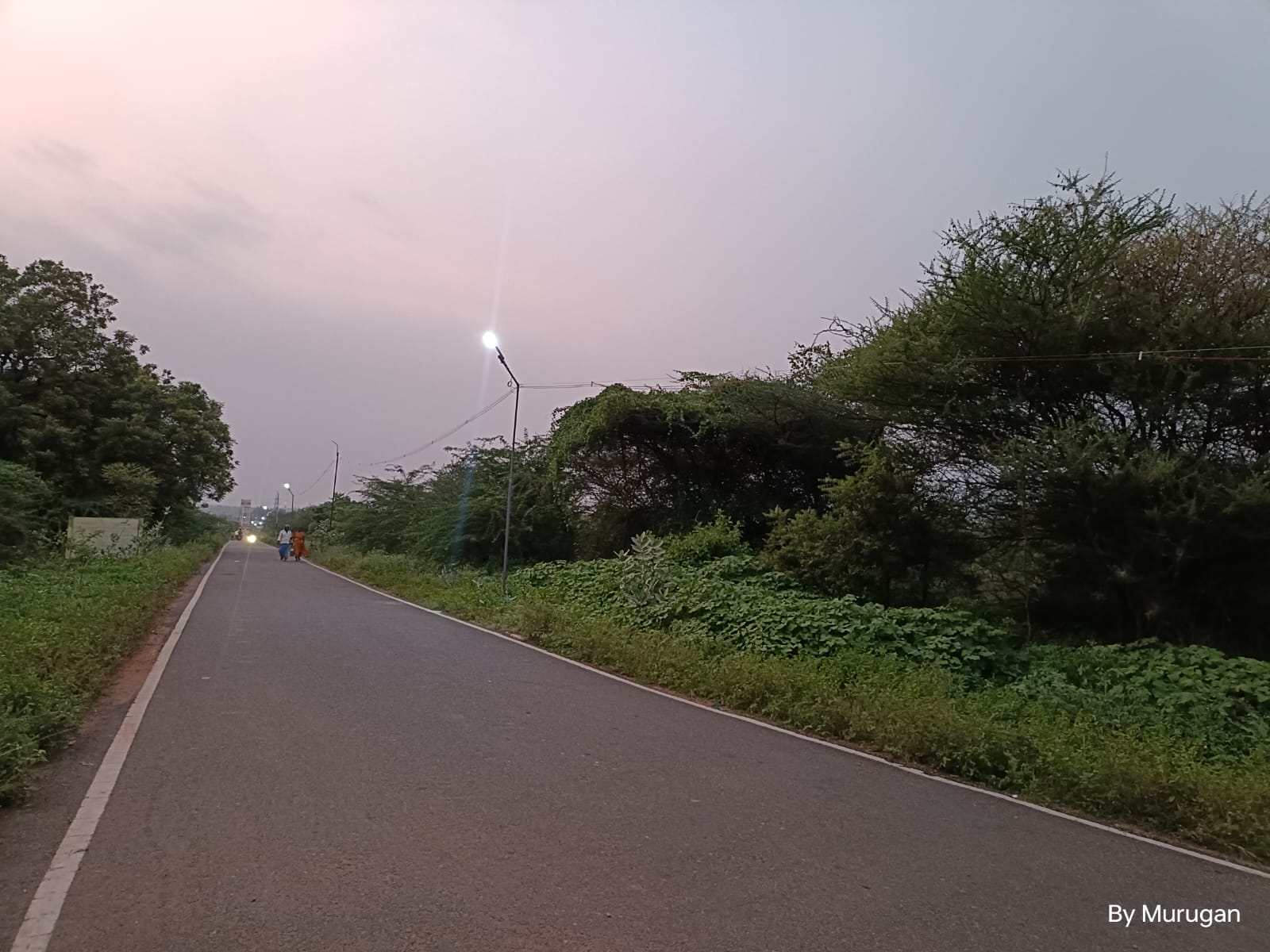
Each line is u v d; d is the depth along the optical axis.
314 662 10.80
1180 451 13.05
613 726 7.93
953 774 7.04
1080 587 14.95
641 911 3.89
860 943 3.68
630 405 23.97
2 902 3.75
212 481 46.62
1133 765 6.62
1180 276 13.76
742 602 14.18
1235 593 13.57
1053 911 4.20
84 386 32.34
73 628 9.72
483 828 4.90
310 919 3.66
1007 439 14.92
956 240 14.85
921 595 16.62
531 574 21.66
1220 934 4.06
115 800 5.21
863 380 16.55
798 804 5.77
